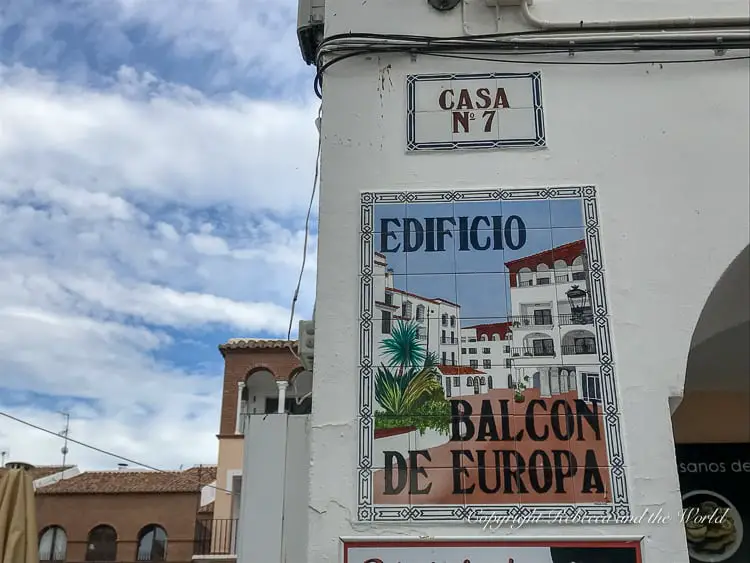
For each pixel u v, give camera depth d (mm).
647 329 5148
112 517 25484
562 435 4914
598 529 4703
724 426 7793
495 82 5824
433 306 5234
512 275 5297
